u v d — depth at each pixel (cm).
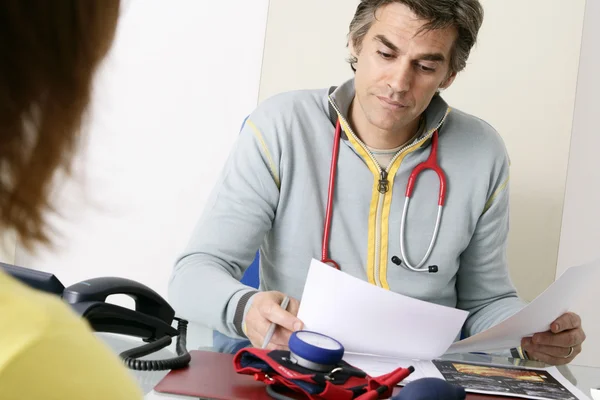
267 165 167
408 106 158
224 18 275
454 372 120
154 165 282
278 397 97
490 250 175
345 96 173
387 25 154
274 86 271
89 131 33
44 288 110
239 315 129
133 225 284
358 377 102
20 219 32
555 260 260
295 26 266
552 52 258
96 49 31
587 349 266
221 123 278
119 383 30
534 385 118
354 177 169
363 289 113
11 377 27
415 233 170
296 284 167
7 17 29
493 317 169
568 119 259
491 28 259
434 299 171
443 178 171
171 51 278
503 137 261
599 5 257
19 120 30
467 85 261
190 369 107
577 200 262
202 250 155
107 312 111
